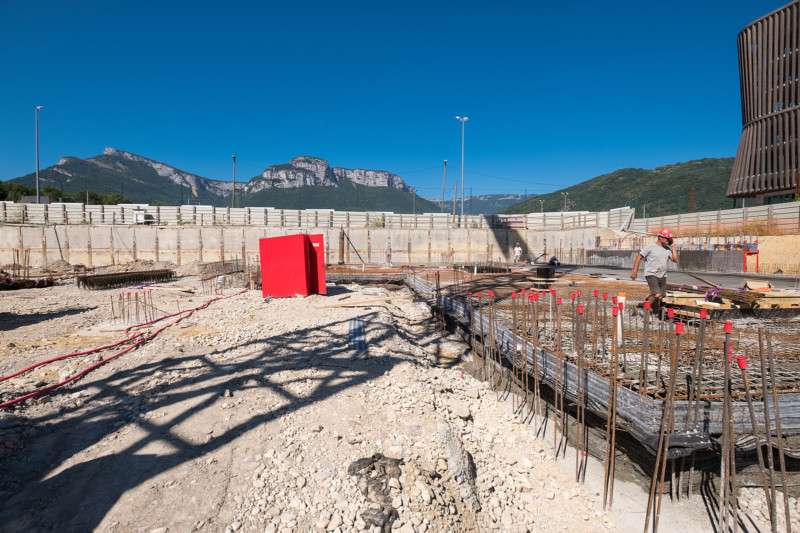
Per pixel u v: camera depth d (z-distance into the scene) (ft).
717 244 84.94
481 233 144.97
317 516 11.76
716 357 19.19
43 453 14.06
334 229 138.51
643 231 139.23
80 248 133.08
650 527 13.98
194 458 14.08
